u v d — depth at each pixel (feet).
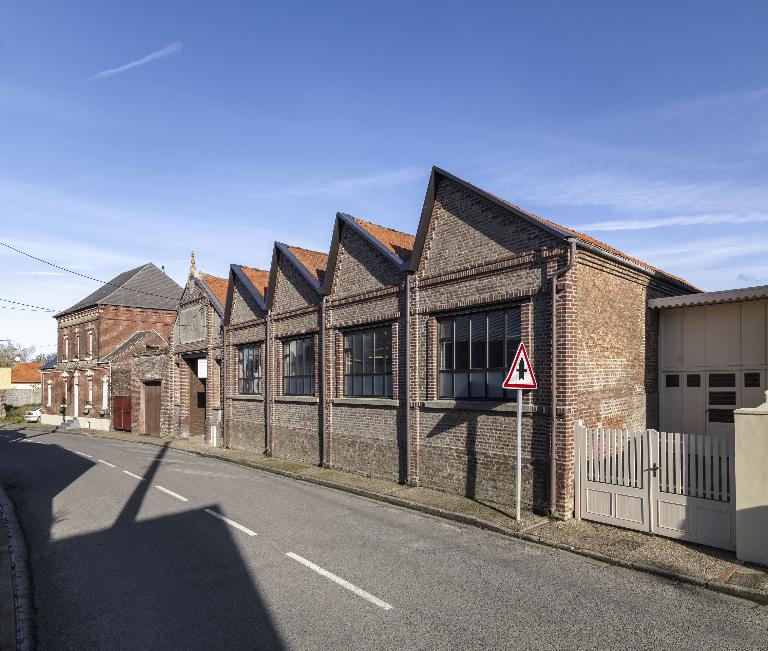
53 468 54.70
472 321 37.14
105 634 18.12
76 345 129.70
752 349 37.37
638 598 20.63
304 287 54.85
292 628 18.28
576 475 30.78
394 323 43.34
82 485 44.45
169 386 84.69
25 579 23.25
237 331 67.41
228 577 22.95
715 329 38.99
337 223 49.52
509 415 34.04
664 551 25.21
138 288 126.62
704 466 25.88
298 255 57.11
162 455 64.03
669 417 40.60
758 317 37.24
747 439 23.54
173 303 130.52
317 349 52.19
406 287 41.47
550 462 31.24
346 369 49.01
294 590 21.48
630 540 26.89
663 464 27.37
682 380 40.22
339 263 49.70
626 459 28.73
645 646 17.03
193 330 79.05
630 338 37.58
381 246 43.88
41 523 32.45
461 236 37.58
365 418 45.68
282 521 31.89
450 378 38.45
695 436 26.18
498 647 16.94
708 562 23.67
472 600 20.45
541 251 32.42
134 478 47.21
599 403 33.78
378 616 19.13
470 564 24.43
